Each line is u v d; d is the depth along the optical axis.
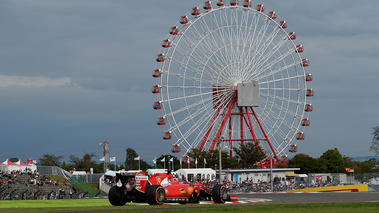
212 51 114.81
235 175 116.44
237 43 117.69
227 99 118.69
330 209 32.50
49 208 32.38
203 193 40.09
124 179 35.50
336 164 166.00
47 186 90.94
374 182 103.38
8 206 40.66
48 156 182.12
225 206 33.84
